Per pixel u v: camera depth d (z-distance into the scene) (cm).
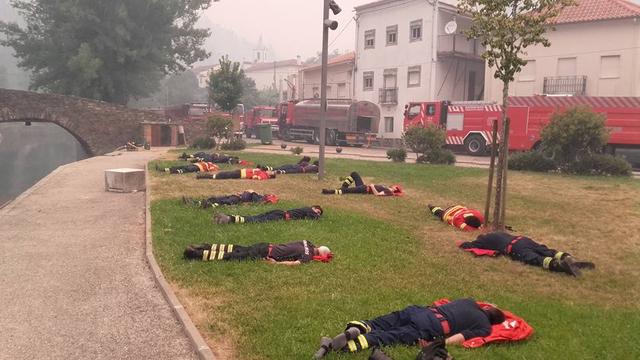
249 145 3669
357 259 716
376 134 3959
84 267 680
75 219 1003
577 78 3172
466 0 921
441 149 2334
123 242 814
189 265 664
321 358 415
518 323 483
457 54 3919
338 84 5056
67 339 466
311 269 661
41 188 1437
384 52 4350
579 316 535
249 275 628
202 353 427
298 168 1791
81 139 3806
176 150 3052
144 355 436
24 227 929
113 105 3906
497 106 3006
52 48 4528
